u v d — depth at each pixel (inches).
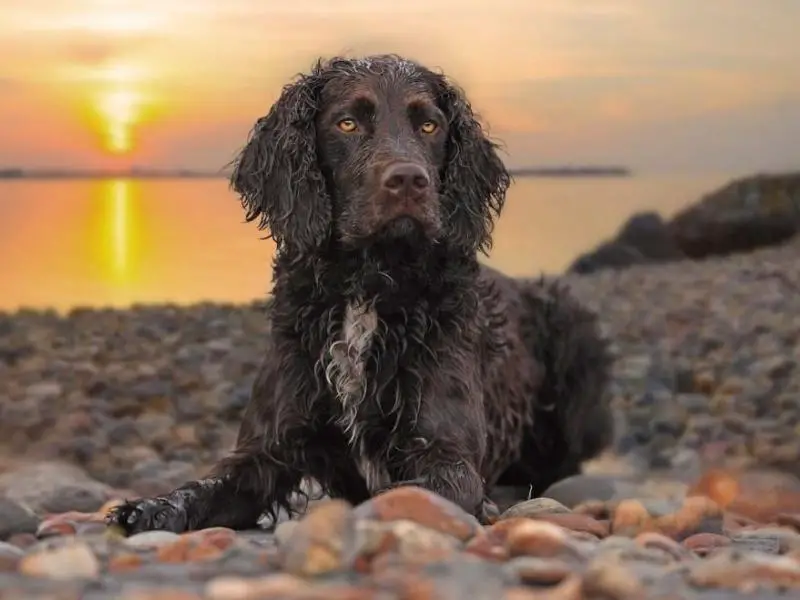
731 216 176.6
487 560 24.3
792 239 175.3
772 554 27.8
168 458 64.4
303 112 40.5
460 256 39.9
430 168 39.1
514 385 45.8
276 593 20.2
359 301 38.4
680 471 59.8
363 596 20.0
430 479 35.8
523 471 48.9
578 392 49.5
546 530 25.0
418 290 38.7
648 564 24.6
